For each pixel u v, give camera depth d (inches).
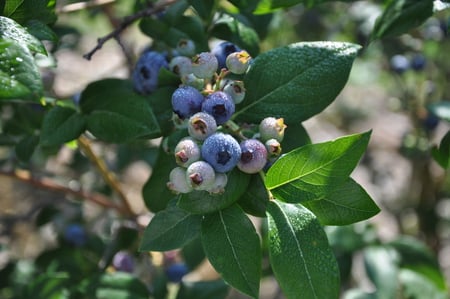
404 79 36.0
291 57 17.1
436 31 34.2
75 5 23.0
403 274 26.8
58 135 18.5
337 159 15.6
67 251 28.2
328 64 17.0
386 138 50.4
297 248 15.6
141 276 28.6
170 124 18.4
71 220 32.5
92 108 18.6
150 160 30.9
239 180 16.0
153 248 16.6
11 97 14.6
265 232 24.7
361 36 35.6
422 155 34.7
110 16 29.2
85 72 46.1
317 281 15.5
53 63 21.0
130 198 46.8
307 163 15.7
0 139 23.9
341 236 26.4
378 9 34.9
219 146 15.2
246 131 16.9
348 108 50.1
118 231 26.1
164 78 18.4
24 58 14.8
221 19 20.5
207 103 16.0
